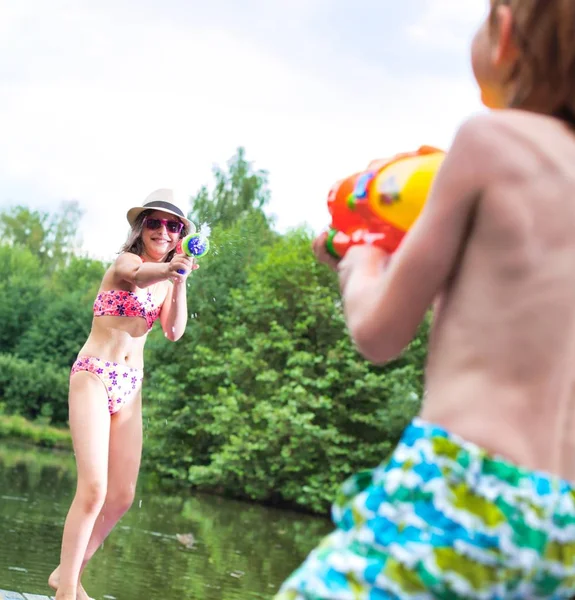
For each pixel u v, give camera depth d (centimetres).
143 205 476
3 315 4881
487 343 141
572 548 138
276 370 2356
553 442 139
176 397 2520
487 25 157
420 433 142
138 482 2288
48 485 1717
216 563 1009
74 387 443
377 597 136
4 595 468
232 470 2198
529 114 148
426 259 145
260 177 3875
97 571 857
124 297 454
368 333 150
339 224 171
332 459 2120
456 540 134
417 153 170
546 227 141
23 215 6962
